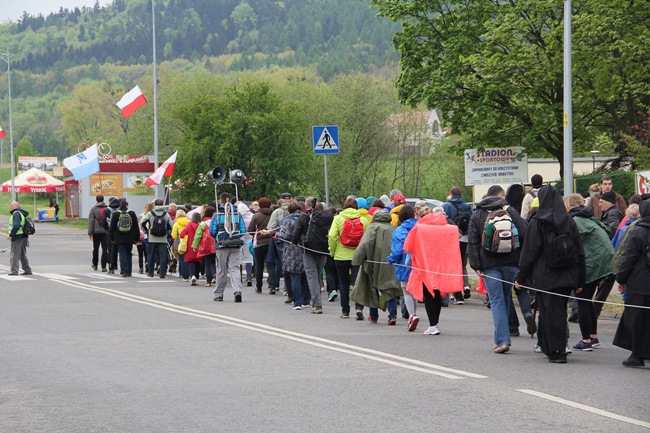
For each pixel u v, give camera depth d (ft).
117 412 30.91
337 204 319.68
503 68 126.52
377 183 322.55
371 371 38.68
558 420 29.17
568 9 76.59
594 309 45.91
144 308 65.36
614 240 53.36
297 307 64.95
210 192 273.95
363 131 314.14
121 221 97.04
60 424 29.25
